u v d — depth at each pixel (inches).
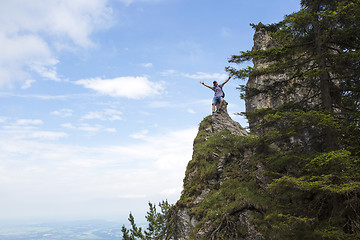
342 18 411.5
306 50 483.8
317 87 503.5
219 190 665.6
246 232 517.0
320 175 382.6
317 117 385.4
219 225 557.3
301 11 445.7
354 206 359.3
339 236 328.5
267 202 534.3
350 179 348.8
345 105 475.8
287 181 371.2
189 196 738.8
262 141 531.5
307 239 357.4
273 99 547.8
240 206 562.3
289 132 430.9
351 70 410.3
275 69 485.1
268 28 509.7
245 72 486.6
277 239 450.6
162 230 709.9
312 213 408.5
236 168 701.9
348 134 415.5
